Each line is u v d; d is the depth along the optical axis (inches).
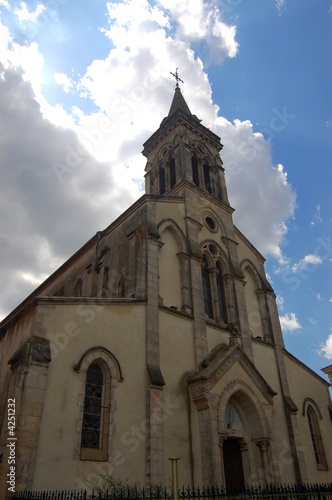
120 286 920.9
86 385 672.4
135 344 757.9
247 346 1012.5
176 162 1234.6
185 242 1015.0
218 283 1087.6
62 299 701.3
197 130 1348.4
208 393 781.9
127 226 1006.4
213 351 898.7
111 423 655.8
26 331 695.7
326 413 1122.0
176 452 714.8
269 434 858.1
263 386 904.3
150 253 885.2
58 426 596.7
